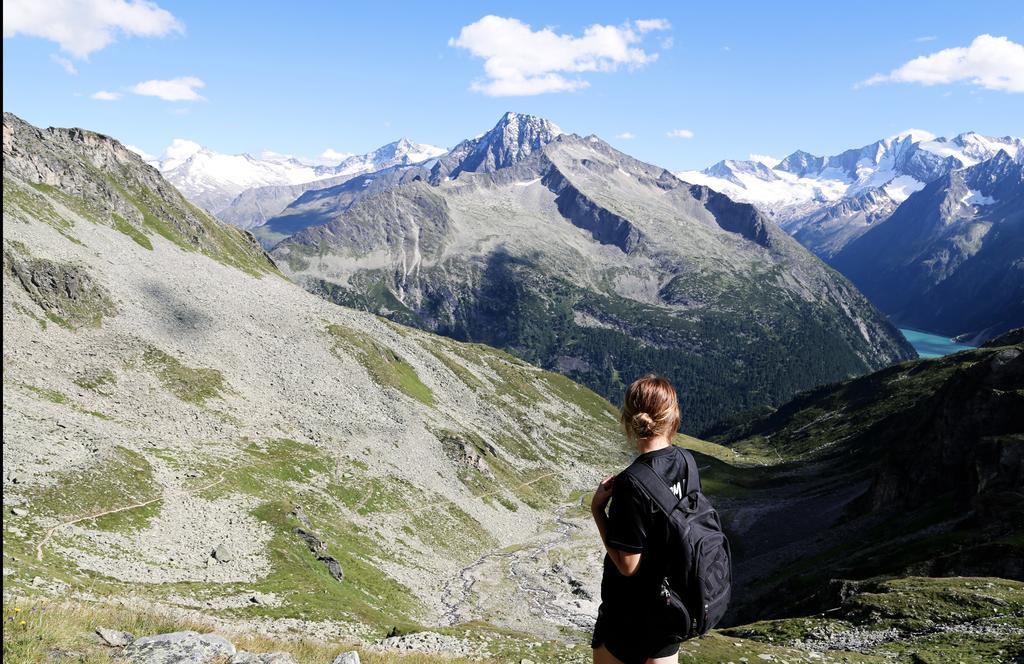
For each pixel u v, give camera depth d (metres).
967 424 122.25
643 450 7.53
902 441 140.75
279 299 184.00
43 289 110.38
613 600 7.48
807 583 89.00
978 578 54.88
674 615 6.84
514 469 175.00
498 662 33.12
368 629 54.75
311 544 74.75
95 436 76.19
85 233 150.62
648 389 7.53
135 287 138.50
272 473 96.31
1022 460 93.19
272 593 56.53
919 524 100.69
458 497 131.88
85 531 56.56
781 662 37.25
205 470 85.19
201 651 13.81
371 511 103.06
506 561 118.56
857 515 136.00
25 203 141.88
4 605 13.95
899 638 45.28
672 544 6.85
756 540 155.38
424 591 88.56
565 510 165.50
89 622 15.33
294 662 14.64
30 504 56.50
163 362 113.88
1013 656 37.28
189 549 62.78
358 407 141.00
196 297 151.50
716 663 36.03
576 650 39.50
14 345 94.31
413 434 142.38
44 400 83.88
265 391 128.25
